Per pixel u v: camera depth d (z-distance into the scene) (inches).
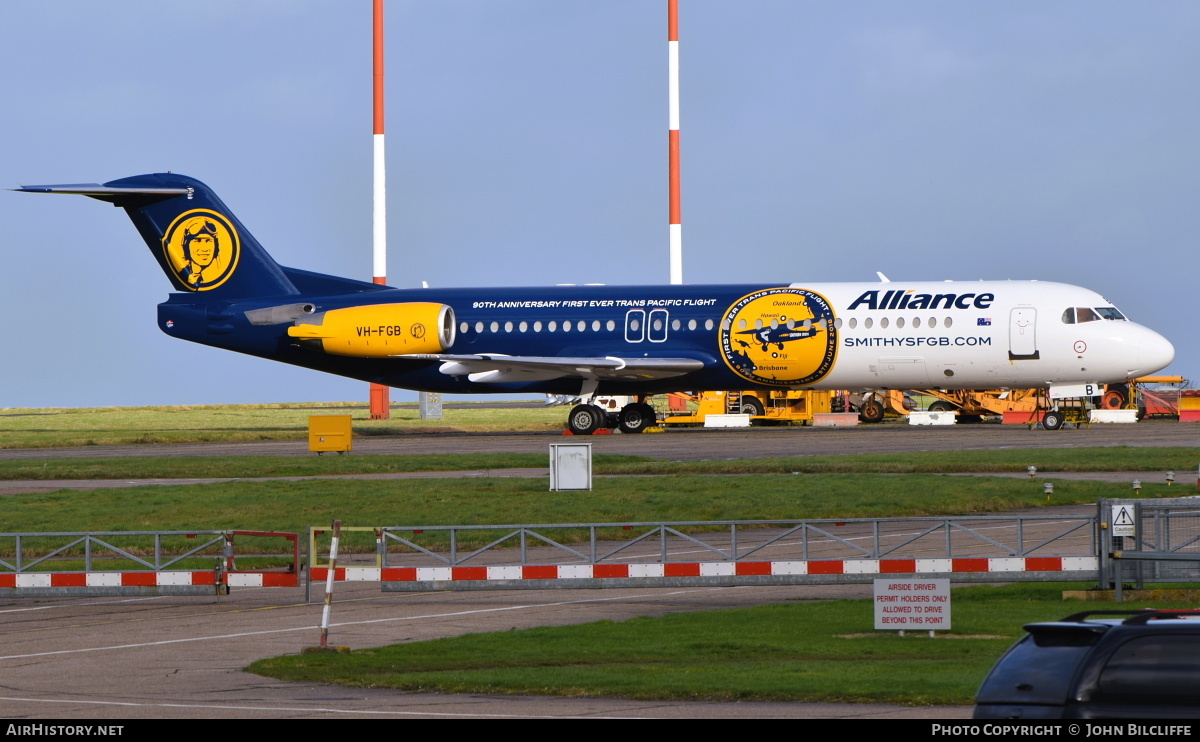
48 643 3011.8
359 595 3784.5
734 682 2342.5
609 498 5565.9
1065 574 3454.7
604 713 2134.6
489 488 6072.8
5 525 5157.5
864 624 3038.9
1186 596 3371.1
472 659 2657.5
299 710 2176.4
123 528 5036.9
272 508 5511.8
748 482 6008.9
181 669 2615.7
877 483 5841.5
